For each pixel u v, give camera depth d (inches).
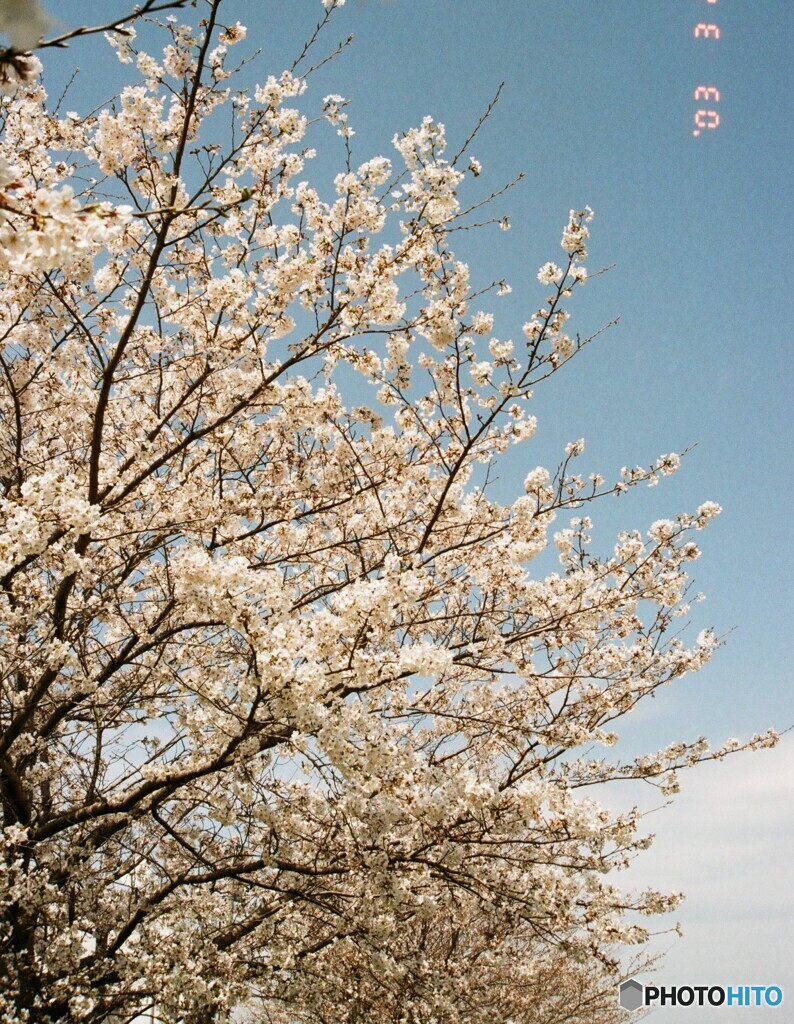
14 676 318.0
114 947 273.0
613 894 308.7
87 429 327.6
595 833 263.6
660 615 352.8
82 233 107.2
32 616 241.0
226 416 261.7
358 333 258.7
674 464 322.0
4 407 320.8
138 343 316.8
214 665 275.9
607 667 331.6
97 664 335.9
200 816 325.1
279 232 269.7
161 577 292.0
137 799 260.4
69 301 284.4
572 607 322.0
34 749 282.0
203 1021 249.6
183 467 307.6
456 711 331.9
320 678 191.9
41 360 297.7
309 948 321.7
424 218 252.1
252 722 202.8
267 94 253.4
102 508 262.7
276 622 208.8
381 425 299.1
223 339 274.8
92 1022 249.1
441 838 249.8
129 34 91.9
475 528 325.4
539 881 279.9
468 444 258.4
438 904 324.8
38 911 263.4
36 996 249.0
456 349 263.1
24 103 249.0
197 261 286.8
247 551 316.5
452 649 300.2
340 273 262.1
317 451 324.8
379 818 208.8
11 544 196.4
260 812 243.1
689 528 340.8
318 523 334.0
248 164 268.4
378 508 328.8
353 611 205.6
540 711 328.5
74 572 211.6
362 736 206.8
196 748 277.6
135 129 265.6
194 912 269.4
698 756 359.6
